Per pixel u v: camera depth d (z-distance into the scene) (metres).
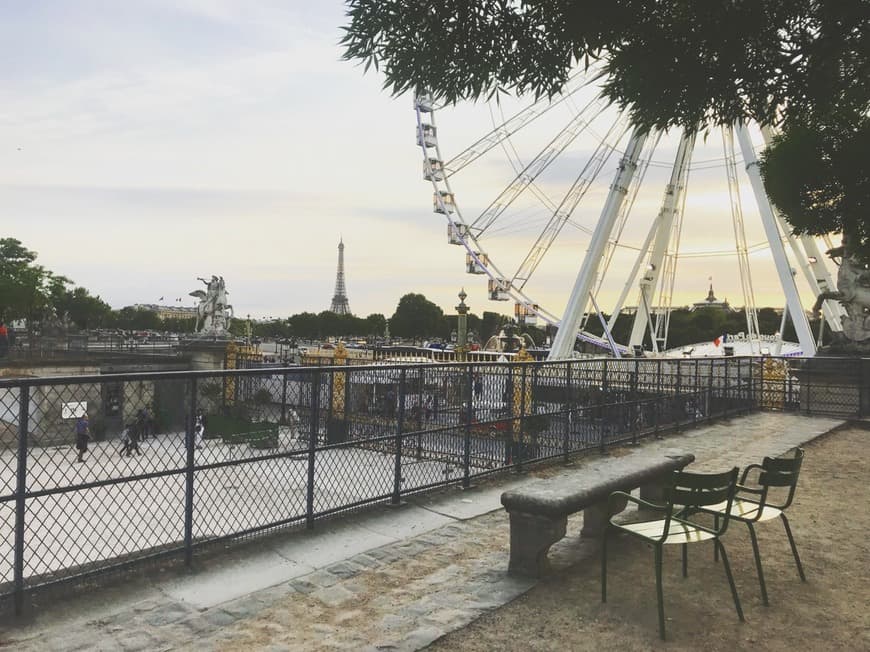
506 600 5.12
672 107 6.48
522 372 10.25
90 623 4.73
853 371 17.83
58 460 5.03
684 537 4.82
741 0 5.80
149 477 5.60
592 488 5.80
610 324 51.59
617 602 5.10
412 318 142.38
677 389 14.92
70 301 113.12
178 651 4.34
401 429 8.16
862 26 5.82
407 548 6.47
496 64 6.45
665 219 50.47
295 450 6.88
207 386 6.02
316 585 5.49
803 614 4.93
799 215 9.30
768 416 17.83
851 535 6.99
